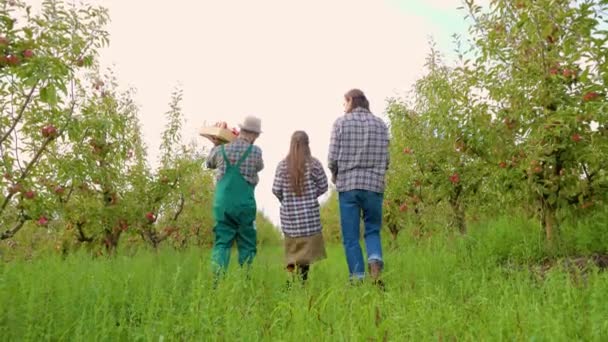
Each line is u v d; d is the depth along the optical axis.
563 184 7.01
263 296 4.92
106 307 3.86
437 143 10.35
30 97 6.68
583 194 6.92
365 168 6.28
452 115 8.34
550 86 6.94
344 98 6.60
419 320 3.57
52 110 7.21
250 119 6.69
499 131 7.57
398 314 3.72
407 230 12.05
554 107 7.17
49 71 5.50
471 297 4.46
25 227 9.92
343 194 6.33
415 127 11.13
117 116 9.67
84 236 10.80
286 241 6.58
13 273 4.63
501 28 7.48
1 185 6.93
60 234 10.34
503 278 5.10
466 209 10.77
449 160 10.22
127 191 10.99
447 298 4.42
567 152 6.95
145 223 11.41
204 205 14.13
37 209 7.75
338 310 3.99
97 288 4.38
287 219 6.57
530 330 3.33
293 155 6.59
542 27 6.59
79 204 9.91
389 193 12.34
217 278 5.33
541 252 6.92
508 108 7.57
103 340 3.53
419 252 7.45
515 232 7.69
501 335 3.23
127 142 9.59
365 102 6.54
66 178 8.12
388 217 13.24
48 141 7.30
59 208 8.45
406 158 11.14
